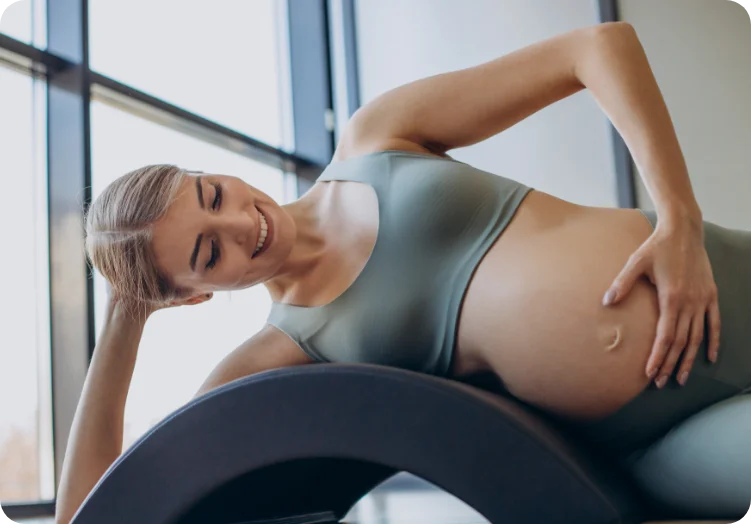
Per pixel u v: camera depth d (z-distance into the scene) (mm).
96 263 1297
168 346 3336
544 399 1153
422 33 4719
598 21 4031
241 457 970
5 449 2916
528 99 1328
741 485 1012
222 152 4266
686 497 1085
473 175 1269
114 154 3492
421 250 1224
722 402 1115
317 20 4957
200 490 988
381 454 914
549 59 1311
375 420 918
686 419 1140
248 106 4465
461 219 1223
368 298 1245
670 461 1102
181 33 3967
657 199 1176
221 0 4340
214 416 987
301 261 1326
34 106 3236
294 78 4957
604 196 3973
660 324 1095
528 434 878
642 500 1153
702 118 3697
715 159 3662
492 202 1239
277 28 4918
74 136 3219
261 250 1266
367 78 4891
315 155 4863
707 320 1135
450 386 900
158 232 1221
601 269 1136
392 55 4816
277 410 958
